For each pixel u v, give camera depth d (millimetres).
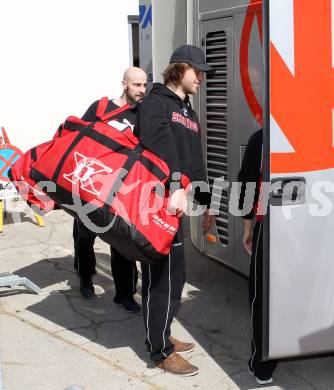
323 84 3137
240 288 5117
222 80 4488
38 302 4844
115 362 3910
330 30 3113
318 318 3303
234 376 3727
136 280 4691
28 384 3646
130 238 3301
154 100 3574
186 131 3680
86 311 4672
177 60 3682
